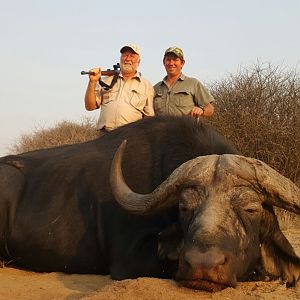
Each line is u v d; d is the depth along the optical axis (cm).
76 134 3139
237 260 532
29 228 772
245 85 1638
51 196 776
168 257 607
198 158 588
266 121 1562
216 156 585
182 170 580
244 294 509
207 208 538
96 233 730
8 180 809
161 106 962
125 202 615
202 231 513
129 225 697
